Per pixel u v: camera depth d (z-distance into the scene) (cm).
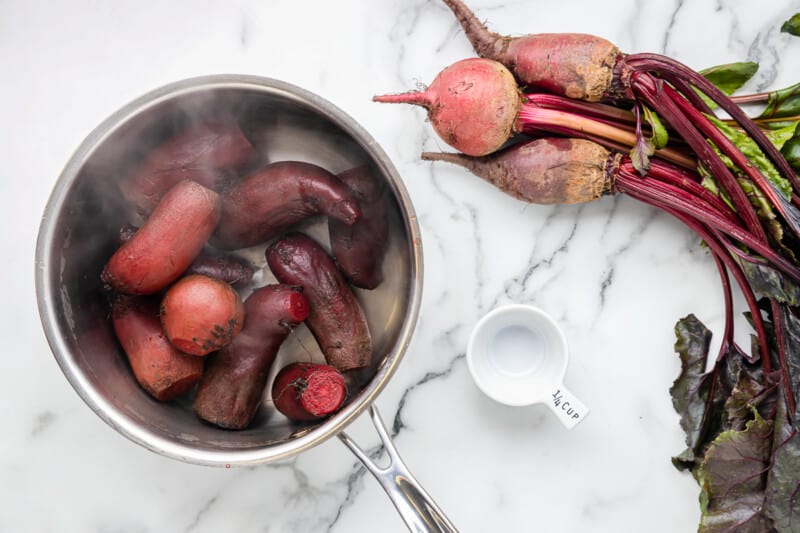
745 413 62
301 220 62
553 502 67
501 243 66
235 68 66
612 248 66
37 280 54
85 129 66
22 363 66
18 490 66
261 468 67
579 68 59
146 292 59
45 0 66
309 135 62
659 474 66
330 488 66
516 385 65
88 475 66
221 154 60
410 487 58
